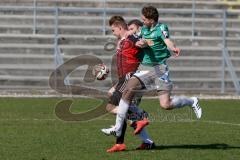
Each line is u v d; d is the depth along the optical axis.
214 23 78.94
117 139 30.55
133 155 29.25
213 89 68.50
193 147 32.09
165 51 30.66
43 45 71.44
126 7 82.00
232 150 31.16
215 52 72.50
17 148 31.12
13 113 47.25
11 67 68.00
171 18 78.62
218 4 83.56
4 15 76.62
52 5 81.69
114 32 32.06
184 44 74.56
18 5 81.25
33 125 40.34
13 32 75.12
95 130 38.34
